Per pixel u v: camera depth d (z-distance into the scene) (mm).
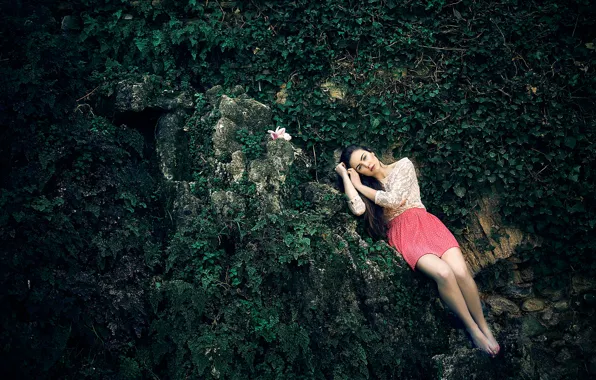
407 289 5332
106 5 5941
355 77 6094
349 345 4941
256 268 4910
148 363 4676
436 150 5930
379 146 6047
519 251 5887
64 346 4398
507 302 5996
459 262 5141
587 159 5754
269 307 4887
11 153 4723
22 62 4984
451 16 6086
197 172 5574
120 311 4711
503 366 5410
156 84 5754
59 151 4855
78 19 5883
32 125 4832
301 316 4945
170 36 5945
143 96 5520
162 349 4680
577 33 6020
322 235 5141
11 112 4785
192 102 5836
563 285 5883
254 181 5176
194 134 5680
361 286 5184
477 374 5242
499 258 5934
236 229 5047
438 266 5074
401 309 5270
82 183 4922
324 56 6078
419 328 5324
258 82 6086
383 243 5422
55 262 4586
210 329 4699
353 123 6047
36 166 4738
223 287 4844
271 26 6086
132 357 4684
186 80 5988
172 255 4887
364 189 5492
